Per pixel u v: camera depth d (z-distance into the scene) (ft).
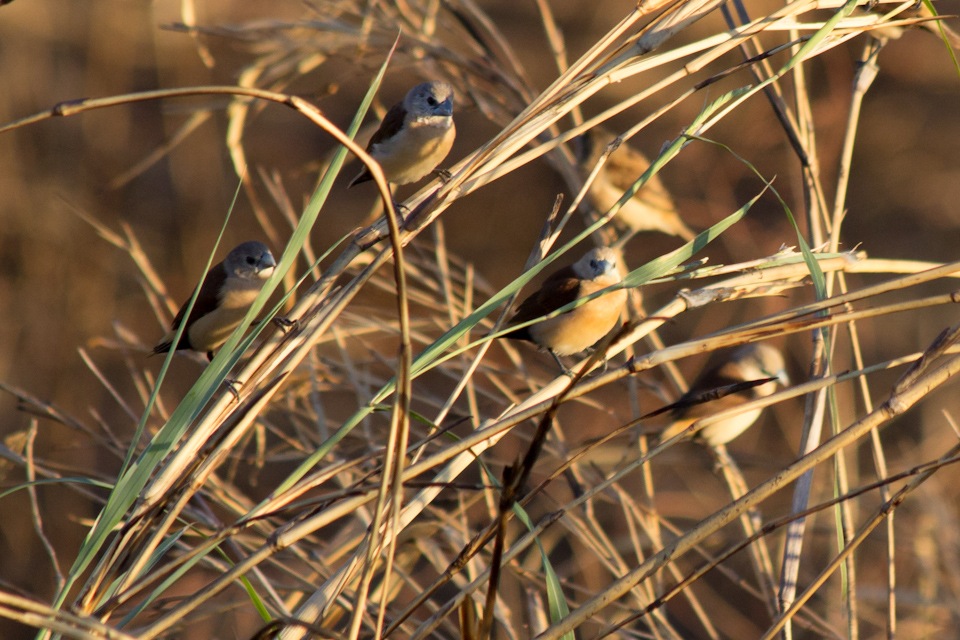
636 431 29.99
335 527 33.73
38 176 66.08
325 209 71.77
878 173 75.25
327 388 30.86
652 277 18.11
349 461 17.79
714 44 20.40
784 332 16.94
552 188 72.18
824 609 35.60
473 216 72.02
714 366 34.68
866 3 21.76
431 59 36.35
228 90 12.88
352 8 37.19
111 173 67.67
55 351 60.34
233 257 29.50
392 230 13.70
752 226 63.26
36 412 27.84
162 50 66.33
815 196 25.21
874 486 16.02
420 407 51.08
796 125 26.99
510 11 77.36
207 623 30.30
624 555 41.42
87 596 16.28
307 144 74.08
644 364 16.72
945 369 16.16
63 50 69.67
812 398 21.94
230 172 70.95
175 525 26.50
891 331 64.08
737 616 44.70
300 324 19.48
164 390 59.82
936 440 49.21
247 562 16.12
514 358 31.50
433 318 32.73
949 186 73.51
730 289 18.85
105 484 17.37
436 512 27.35
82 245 64.23
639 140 69.72
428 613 31.96
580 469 30.53
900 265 19.98
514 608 30.76
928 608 34.37
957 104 75.36
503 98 37.42
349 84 72.59
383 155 29.35
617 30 20.90
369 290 35.19
